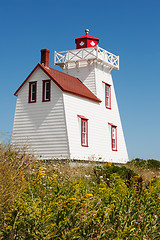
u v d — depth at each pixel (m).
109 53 32.97
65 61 32.19
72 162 23.86
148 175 19.19
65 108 24.91
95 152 27.86
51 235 4.75
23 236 4.90
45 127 25.36
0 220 5.68
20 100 27.05
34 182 6.11
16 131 26.59
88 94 28.92
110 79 33.62
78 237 5.05
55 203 5.05
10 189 6.27
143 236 5.66
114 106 33.19
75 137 25.27
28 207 4.96
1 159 7.47
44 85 26.12
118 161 31.77
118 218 5.60
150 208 6.56
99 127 29.30
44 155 24.86
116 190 6.61
